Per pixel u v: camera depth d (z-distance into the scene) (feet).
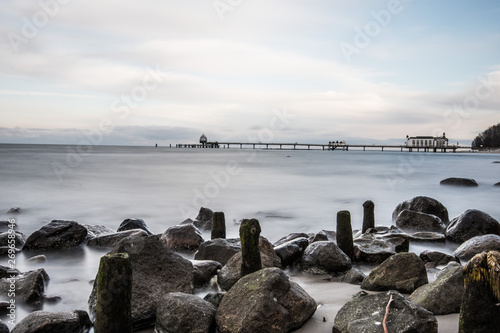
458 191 86.28
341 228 31.65
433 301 19.16
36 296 23.58
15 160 188.85
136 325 19.34
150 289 20.71
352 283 26.08
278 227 51.44
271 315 17.44
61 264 32.53
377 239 33.68
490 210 63.52
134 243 22.57
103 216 58.54
